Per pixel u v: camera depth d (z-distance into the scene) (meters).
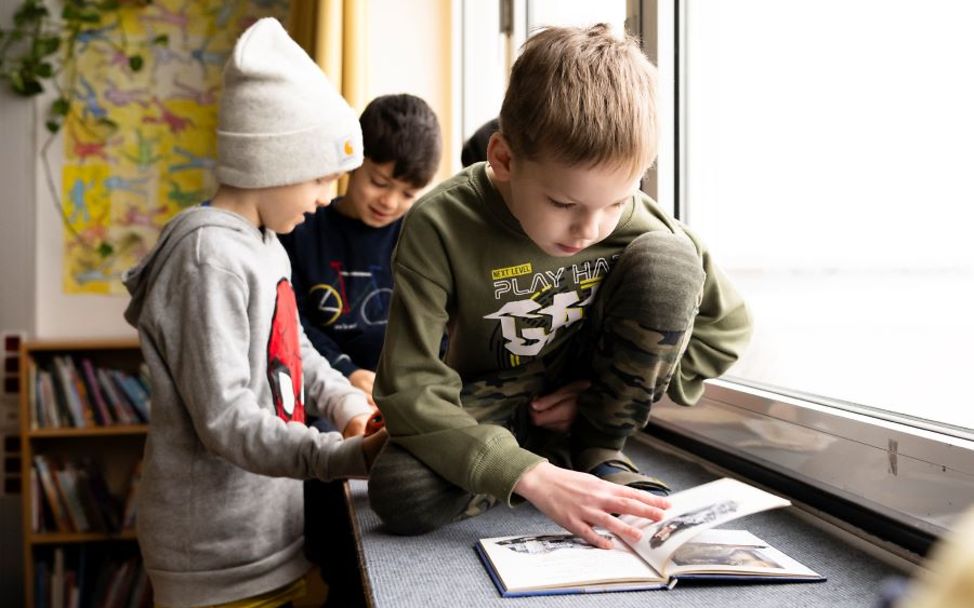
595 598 0.69
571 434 1.09
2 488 2.60
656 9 1.36
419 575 0.75
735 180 1.32
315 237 1.68
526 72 0.83
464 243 0.94
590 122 0.76
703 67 1.38
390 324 0.95
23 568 2.60
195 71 2.70
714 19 1.36
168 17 2.69
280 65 1.12
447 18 2.37
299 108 1.12
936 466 0.77
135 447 2.66
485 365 1.05
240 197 1.15
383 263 1.70
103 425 2.42
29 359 2.42
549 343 1.03
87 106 2.67
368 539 0.86
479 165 1.00
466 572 0.75
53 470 2.42
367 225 1.69
